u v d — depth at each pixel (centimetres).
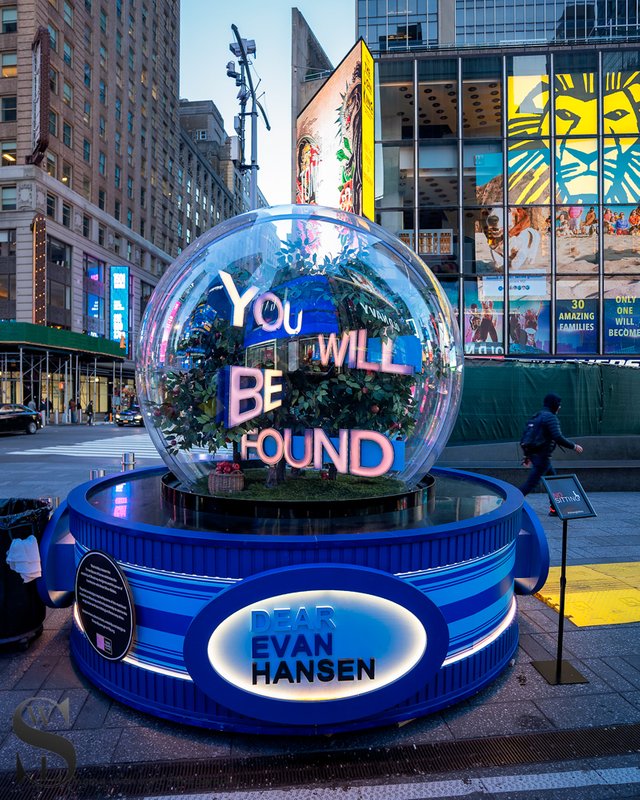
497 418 1129
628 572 601
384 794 268
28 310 3634
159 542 323
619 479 1107
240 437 415
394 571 318
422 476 482
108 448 1836
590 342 2331
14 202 3662
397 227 2373
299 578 300
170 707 323
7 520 407
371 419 417
